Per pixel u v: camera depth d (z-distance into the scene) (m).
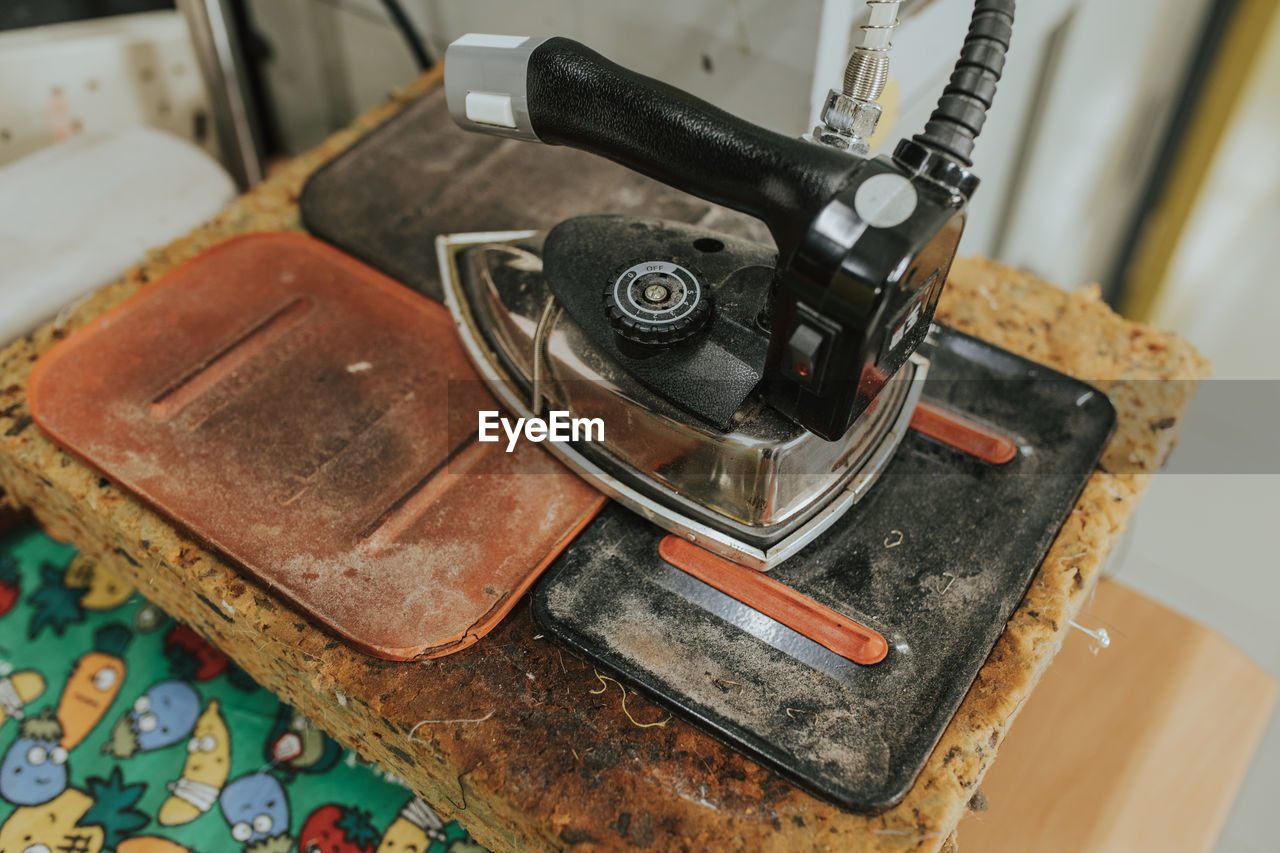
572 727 0.52
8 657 0.76
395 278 0.73
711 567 0.57
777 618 0.55
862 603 0.56
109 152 0.88
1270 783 1.11
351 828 0.67
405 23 1.02
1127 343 0.74
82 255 0.80
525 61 0.56
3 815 0.67
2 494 0.78
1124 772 0.74
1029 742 0.76
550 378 0.60
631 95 0.53
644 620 0.55
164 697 0.73
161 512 0.59
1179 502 1.38
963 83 0.46
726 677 0.53
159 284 0.72
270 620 0.56
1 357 0.70
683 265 0.57
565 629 0.54
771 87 0.79
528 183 0.80
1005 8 0.46
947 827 0.48
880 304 0.44
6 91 0.96
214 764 0.70
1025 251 1.35
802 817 0.49
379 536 0.58
